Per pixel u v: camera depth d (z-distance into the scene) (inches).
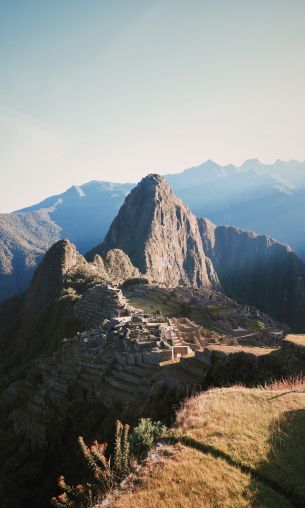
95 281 6486.2
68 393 1781.5
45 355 3597.4
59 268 7396.7
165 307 4702.3
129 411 1295.5
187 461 503.8
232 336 3560.5
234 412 641.0
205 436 570.9
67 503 511.8
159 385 1230.3
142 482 476.1
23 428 1860.2
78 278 7091.5
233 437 557.3
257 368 1026.1
